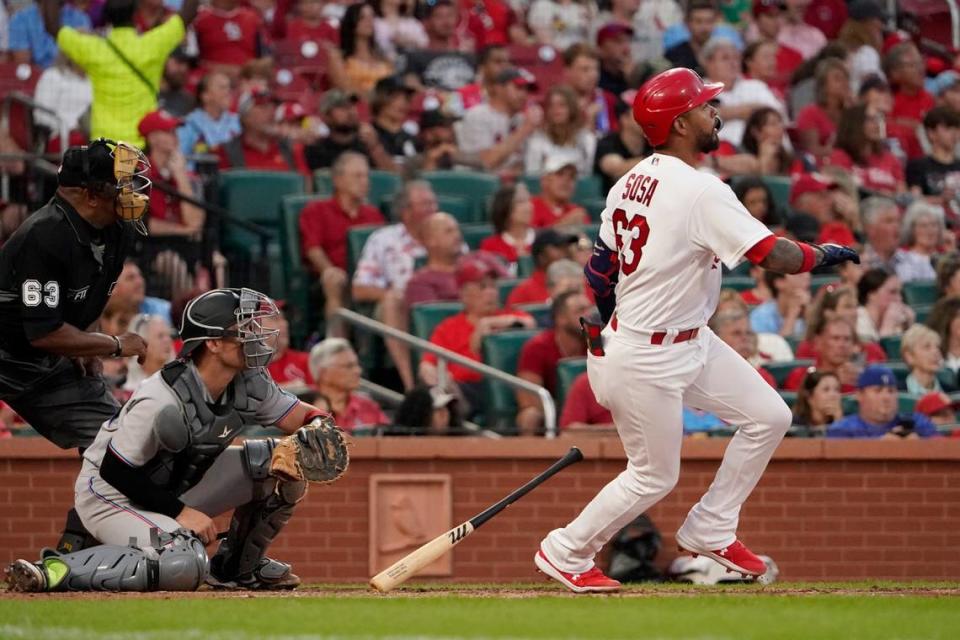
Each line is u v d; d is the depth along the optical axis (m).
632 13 52.28
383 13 50.47
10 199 38.81
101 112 39.62
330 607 19.20
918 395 36.75
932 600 20.62
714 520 22.09
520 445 32.62
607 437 32.84
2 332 22.28
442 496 32.50
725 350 21.70
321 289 39.69
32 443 31.73
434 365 36.25
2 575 31.50
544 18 52.62
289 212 40.19
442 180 43.41
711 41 49.41
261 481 22.09
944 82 53.81
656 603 19.98
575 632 16.75
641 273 20.75
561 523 32.56
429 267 39.06
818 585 24.42
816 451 33.06
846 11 55.16
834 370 36.50
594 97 48.31
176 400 21.27
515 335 36.47
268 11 50.16
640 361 20.80
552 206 42.94
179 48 43.94
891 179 48.97
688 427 34.84
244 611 18.69
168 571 21.30
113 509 21.64
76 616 18.12
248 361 21.39
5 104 41.38
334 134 43.91
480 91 47.50
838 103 49.88
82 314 22.66
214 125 43.34
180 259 38.75
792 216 43.44
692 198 20.47
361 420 34.16
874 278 41.00
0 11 45.69
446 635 16.52
